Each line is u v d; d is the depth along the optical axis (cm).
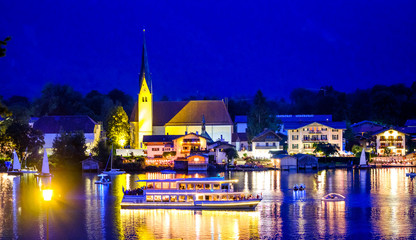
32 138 16650
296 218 8344
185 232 7556
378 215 8512
